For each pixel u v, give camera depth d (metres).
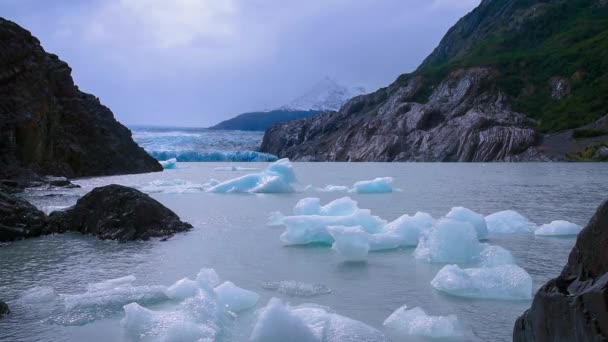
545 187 23.19
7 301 6.20
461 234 8.25
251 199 19.45
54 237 10.95
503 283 6.27
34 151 33.09
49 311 5.79
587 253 3.34
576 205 15.92
